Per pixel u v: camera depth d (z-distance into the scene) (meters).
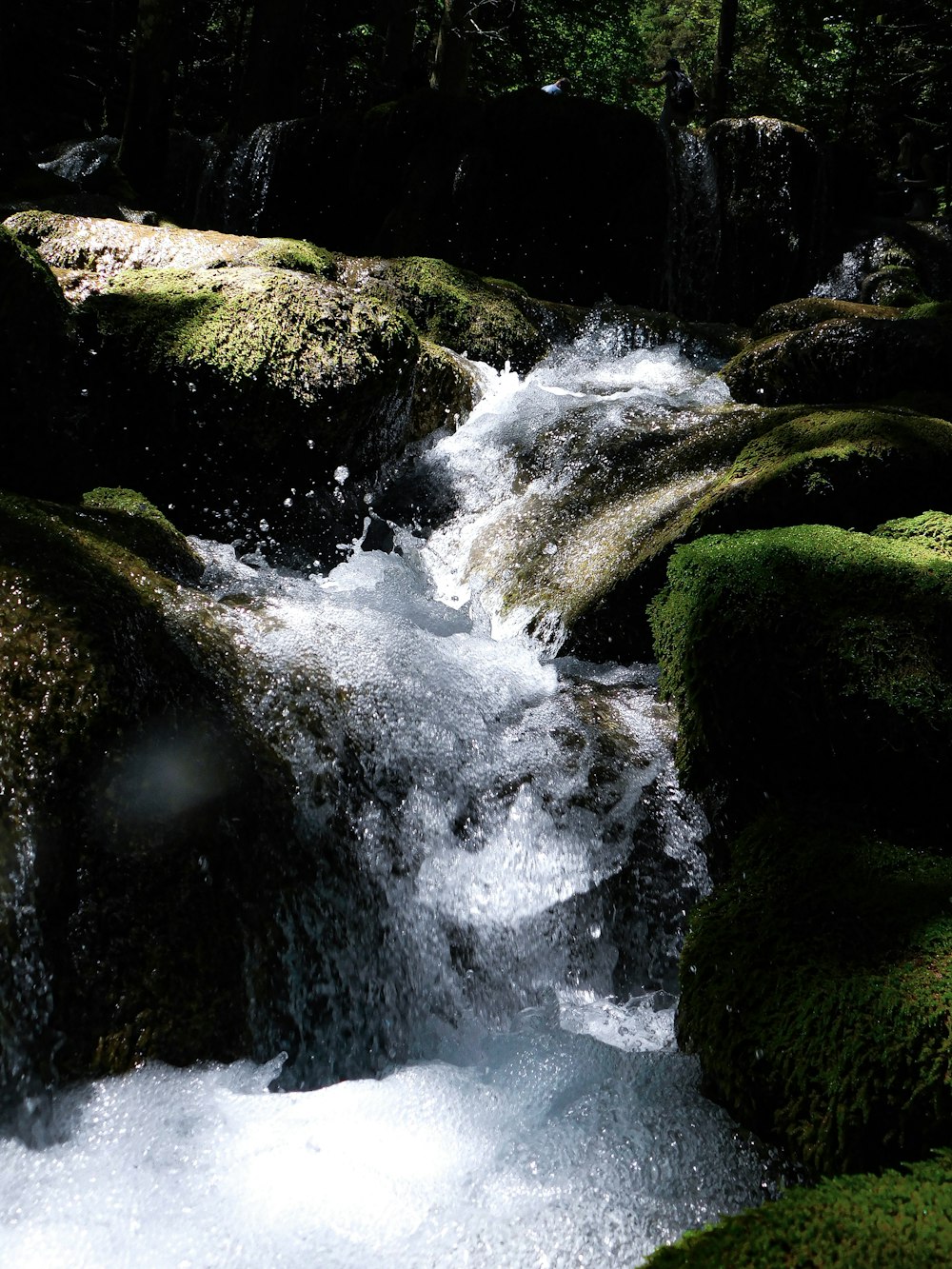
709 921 2.54
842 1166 2.02
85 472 3.74
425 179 9.09
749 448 3.91
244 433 3.94
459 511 4.66
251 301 4.06
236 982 2.27
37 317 3.42
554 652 3.71
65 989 2.08
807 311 6.13
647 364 6.03
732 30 18.06
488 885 2.83
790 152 9.71
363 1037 2.52
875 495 3.51
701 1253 1.58
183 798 2.35
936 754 2.62
